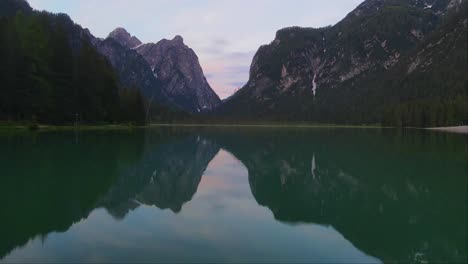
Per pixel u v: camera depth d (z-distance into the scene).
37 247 10.85
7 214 14.30
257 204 16.03
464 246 11.06
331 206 15.79
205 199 17.00
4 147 38.69
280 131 106.62
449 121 129.25
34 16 110.81
